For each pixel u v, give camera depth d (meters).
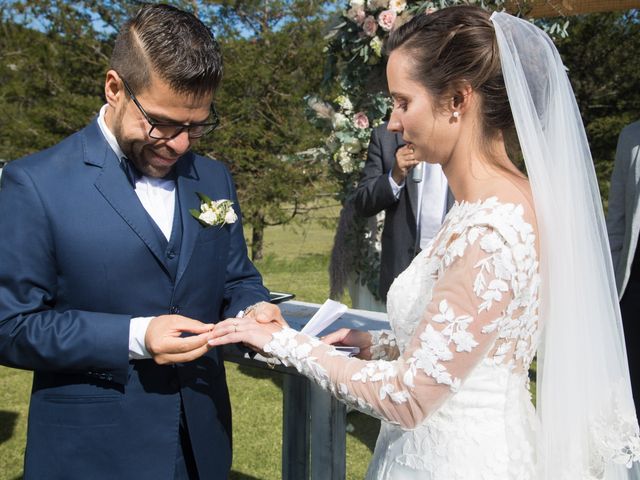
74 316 1.55
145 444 1.63
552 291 1.43
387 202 3.40
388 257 3.48
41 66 12.92
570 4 3.75
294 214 12.73
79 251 1.56
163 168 1.65
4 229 1.55
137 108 1.52
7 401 4.54
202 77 1.50
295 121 12.23
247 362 2.08
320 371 1.47
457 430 1.46
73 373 1.61
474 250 1.32
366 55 3.68
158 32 1.49
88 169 1.61
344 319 2.38
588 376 1.51
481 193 1.41
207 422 1.75
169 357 1.53
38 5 12.58
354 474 3.46
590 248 1.54
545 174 1.40
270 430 4.04
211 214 1.73
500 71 1.39
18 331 1.52
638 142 3.08
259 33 12.89
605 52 11.91
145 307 1.63
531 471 1.49
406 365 1.37
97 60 12.99
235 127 12.05
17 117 12.98
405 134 1.47
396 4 3.55
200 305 1.74
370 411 1.43
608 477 1.67
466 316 1.31
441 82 1.38
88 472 1.60
